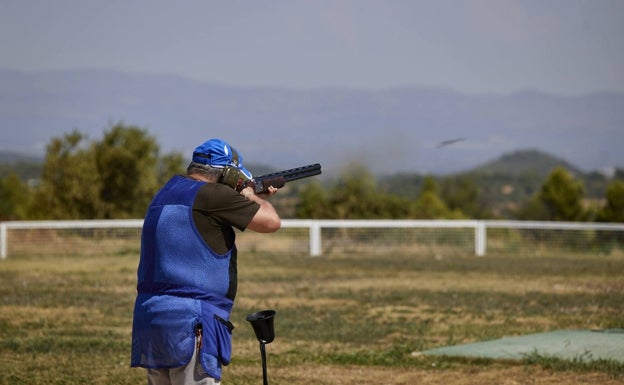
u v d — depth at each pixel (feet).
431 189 435.53
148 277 47.78
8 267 196.75
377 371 85.05
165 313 46.93
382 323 116.37
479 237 237.86
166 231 47.50
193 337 46.80
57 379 80.43
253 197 49.32
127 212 311.68
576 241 246.88
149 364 47.42
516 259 218.38
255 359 91.25
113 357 92.02
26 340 101.96
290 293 149.38
